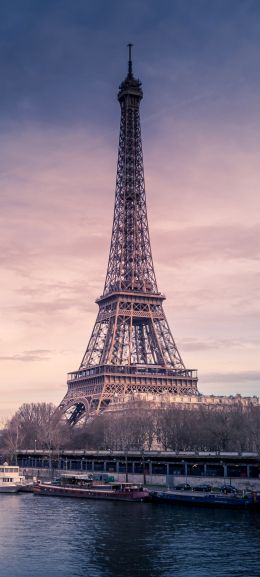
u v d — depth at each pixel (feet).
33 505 631.97
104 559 385.91
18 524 505.66
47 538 447.01
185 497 611.06
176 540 433.48
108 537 448.24
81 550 409.28
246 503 572.92
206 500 594.24
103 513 564.30
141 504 627.46
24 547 418.72
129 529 476.54
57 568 367.66
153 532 462.60
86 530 475.31
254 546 411.34
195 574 351.05
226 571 355.56
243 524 491.72
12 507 615.16
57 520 525.34
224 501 582.35
